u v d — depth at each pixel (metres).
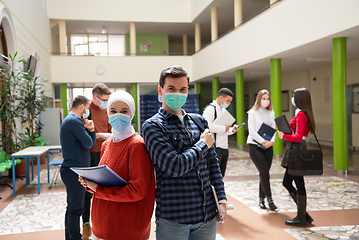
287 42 8.58
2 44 8.01
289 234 3.51
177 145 1.71
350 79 11.82
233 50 11.96
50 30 15.45
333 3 6.79
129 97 1.85
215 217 1.82
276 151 10.05
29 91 8.12
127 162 1.78
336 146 7.19
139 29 18.34
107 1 16.08
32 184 6.53
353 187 5.69
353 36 7.09
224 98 4.31
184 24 17.50
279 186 5.88
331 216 4.10
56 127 11.66
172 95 1.73
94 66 15.80
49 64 14.77
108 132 3.95
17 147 7.70
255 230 3.67
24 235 3.67
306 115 3.69
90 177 1.73
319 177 6.64
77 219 3.07
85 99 3.20
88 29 17.98
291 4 8.30
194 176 1.73
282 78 16.52
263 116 4.46
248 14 15.84
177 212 1.67
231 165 8.60
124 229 1.73
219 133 4.23
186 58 16.92
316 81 13.76
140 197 1.70
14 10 8.23
